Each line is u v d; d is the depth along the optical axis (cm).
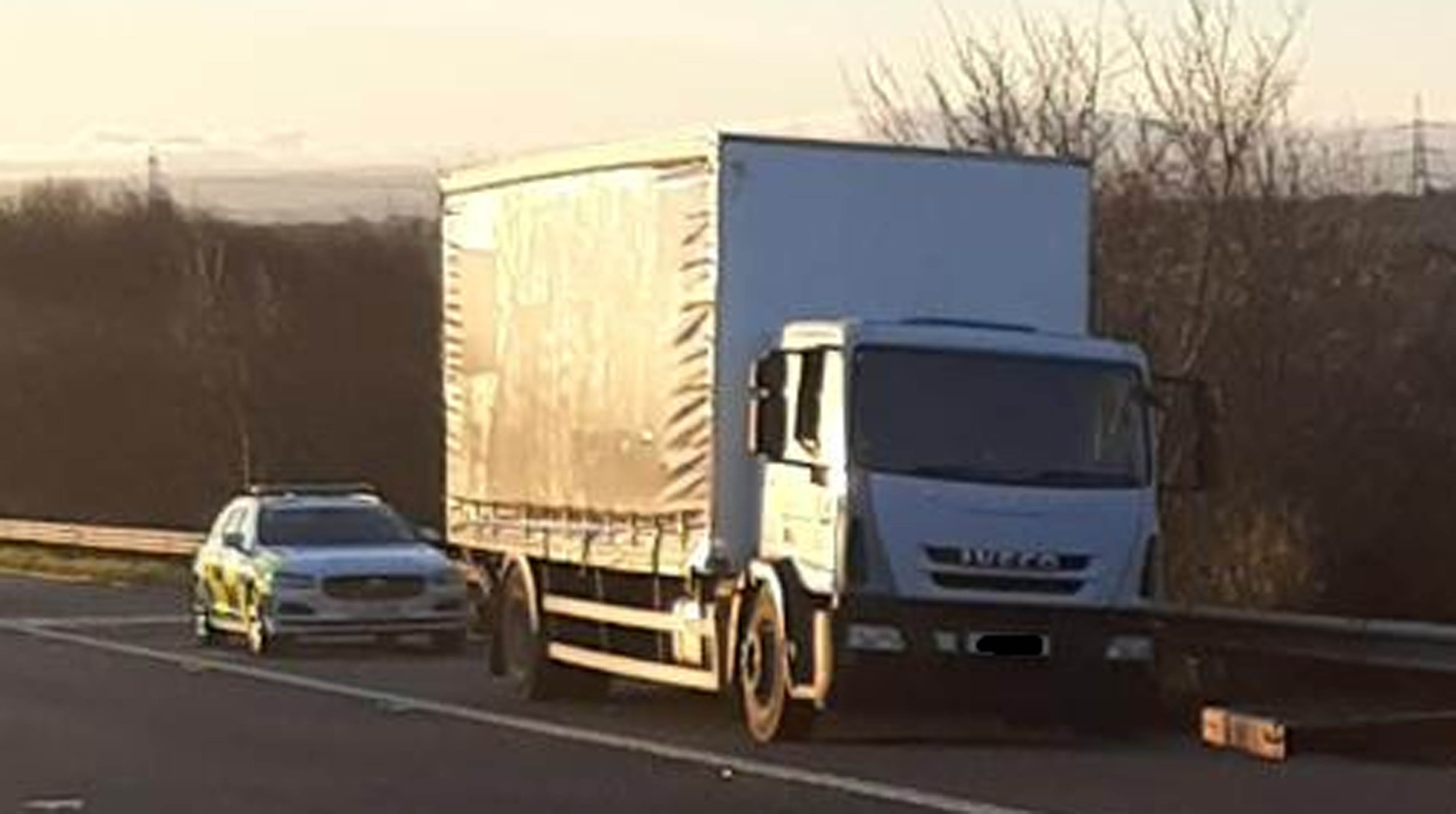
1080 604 1953
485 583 2498
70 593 4378
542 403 2336
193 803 1695
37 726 2212
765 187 2030
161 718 2272
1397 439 2580
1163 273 2867
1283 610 2508
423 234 5547
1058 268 2116
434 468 5284
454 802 1675
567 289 2284
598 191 2227
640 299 2141
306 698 2462
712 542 2020
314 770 1867
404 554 3038
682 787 1727
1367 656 2014
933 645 1923
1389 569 2536
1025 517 1942
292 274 5888
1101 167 2970
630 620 2186
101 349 6488
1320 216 2844
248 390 5731
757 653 1998
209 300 6022
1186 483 2178
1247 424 2669
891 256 2066
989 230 2097
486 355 2467
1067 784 1711
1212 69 2950
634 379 2148
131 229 6681
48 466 6550
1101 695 1975
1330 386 2664
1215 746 1952
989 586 1936
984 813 1569
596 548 2220
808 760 1867
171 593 4369
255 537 3092
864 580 1920
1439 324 2684
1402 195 2855
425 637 3075
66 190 6794
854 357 1950
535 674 2380
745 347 2027
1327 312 2742
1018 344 1988
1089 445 1980
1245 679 2227
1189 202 2900
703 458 2031
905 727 2112
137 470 6288
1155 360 2781
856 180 2055
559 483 2295
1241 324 2756
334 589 2972
